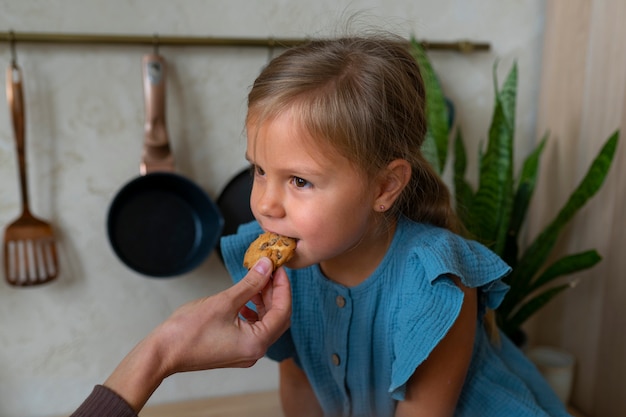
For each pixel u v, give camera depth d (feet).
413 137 2.17
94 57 3.34
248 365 1.97
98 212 3.53
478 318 2.41
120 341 3.76
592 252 3.19
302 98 1.85
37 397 3.73
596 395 3.54
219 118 3.57
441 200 2.46
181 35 3.41
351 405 2.57
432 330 2.02
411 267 2.17
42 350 3.66
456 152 3.51
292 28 3.55
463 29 3.78
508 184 3.23
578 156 3.58
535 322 4.08
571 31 3.58
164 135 3.34
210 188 3.65
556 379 3.50
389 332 2.27
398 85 2.05
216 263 3.76
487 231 3.32
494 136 3.22
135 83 3.42
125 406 1.66
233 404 3.92
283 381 3.01
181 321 1.83
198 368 1.88
